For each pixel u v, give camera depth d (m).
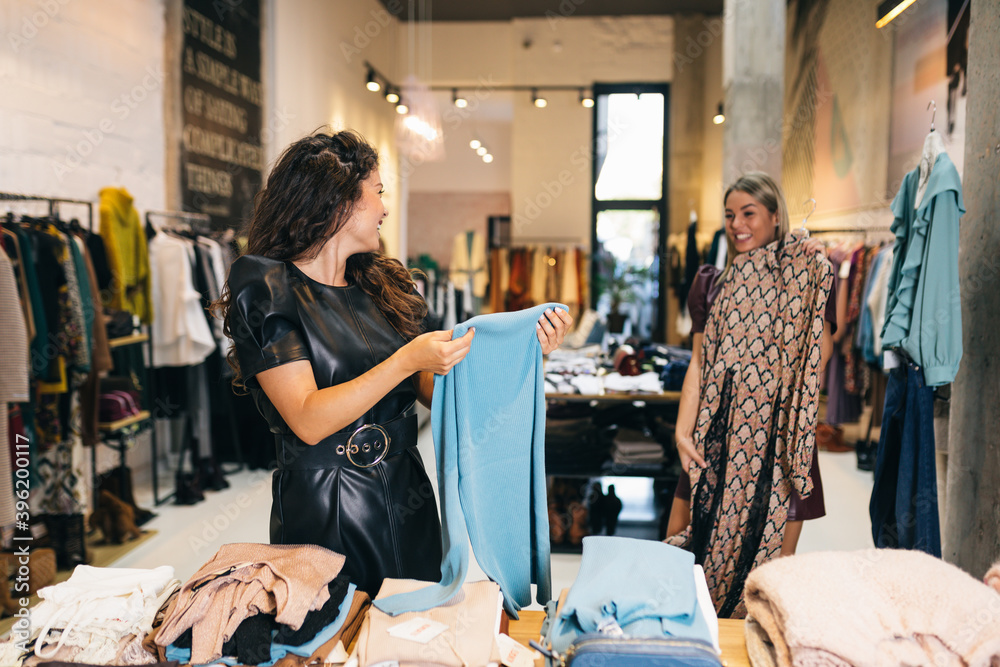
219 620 0.94
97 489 3.51
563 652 0.97
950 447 2.14
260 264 1.17
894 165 4.41
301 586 0.98
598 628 0.94
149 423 3.65
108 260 3.61
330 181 1.23
